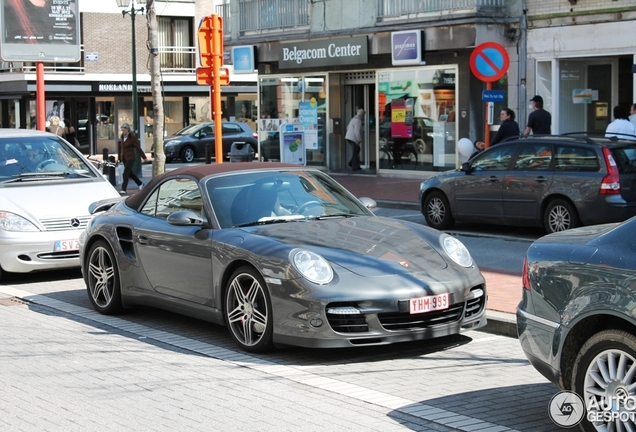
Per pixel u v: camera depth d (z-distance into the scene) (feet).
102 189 48.16
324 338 28.12
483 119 90.33
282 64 107.96
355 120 104.53
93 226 38.17
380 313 28.27
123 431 22.54
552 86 83.41
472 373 27.89
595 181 53.67
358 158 105.29
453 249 31.53
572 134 57.47
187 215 32.55
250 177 34.55
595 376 20.39
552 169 56.29
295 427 22.67
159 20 181.37
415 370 28.30
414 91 95.86
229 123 158.81
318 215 33.76
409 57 91.40
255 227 32.24
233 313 31.17
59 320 36.96
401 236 31.99
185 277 33.22
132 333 34.27
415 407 24.35
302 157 105.40
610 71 82.33
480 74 67.92
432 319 29.19
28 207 45.44
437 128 93.91
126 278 36.37
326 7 101.60
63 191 47.14
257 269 29.78
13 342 32.94
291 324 28.73
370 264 29.40
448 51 91.35
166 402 25.05
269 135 114.52
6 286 45.06
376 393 25.72
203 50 54.29
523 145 58.49
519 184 57.82
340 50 99.81
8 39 81.35
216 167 35.45
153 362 29.73
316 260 28.99
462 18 85.71
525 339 22.45
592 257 20.72
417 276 29.14
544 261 21.94
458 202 62.13
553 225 56.24
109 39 176.14
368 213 35.29
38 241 44.62
